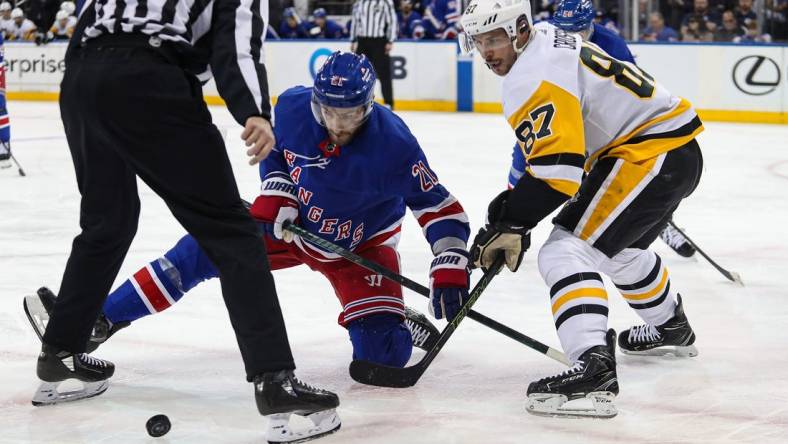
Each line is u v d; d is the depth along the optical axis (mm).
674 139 5648
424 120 22953
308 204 5914
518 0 5328
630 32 23906
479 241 5527
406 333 6047
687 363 6359
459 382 5984
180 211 4930
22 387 5848
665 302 6254
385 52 24188
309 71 26125
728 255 9789
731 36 22984
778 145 18375
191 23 4938
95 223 5207
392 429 5184
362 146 5602
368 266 5824
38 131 20953
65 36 28266
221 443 5004
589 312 5379
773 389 5805
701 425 5219
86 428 5191
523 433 5117
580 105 5418
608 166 5574
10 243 10195
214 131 4906
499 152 17688
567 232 5648
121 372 6168
